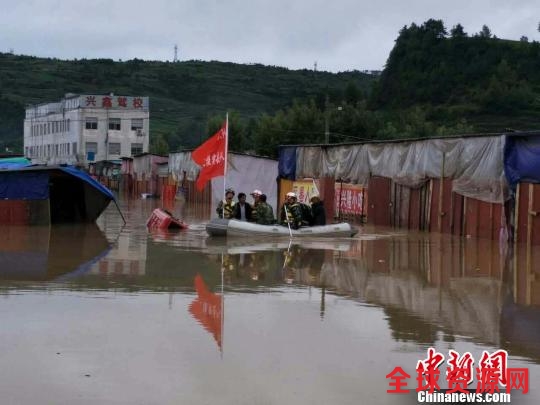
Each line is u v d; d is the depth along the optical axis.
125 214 35.12
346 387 7.14
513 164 21.31
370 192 29.34
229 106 134.88
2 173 25.42
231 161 35.91
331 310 10.68
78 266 14.87
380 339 8.98
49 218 25.88
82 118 84.00
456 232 24.02
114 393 6.84
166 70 155.00
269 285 12.79
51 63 151.88
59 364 7.68
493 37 114.31
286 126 59.81
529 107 89.06
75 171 26.59
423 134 60.62
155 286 12.45
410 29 116.00
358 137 58.75
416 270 15.21
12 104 116.38
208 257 16.62
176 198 53.78
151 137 103.12
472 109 89.62
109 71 147.88
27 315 9.92
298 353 8.27
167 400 6.68
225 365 7.76
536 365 7.98
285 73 165.75
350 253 18.08
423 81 104.44
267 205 22.44
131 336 8.88
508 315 10.51
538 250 19.33
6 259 15.88
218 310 10.50
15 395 6.73
